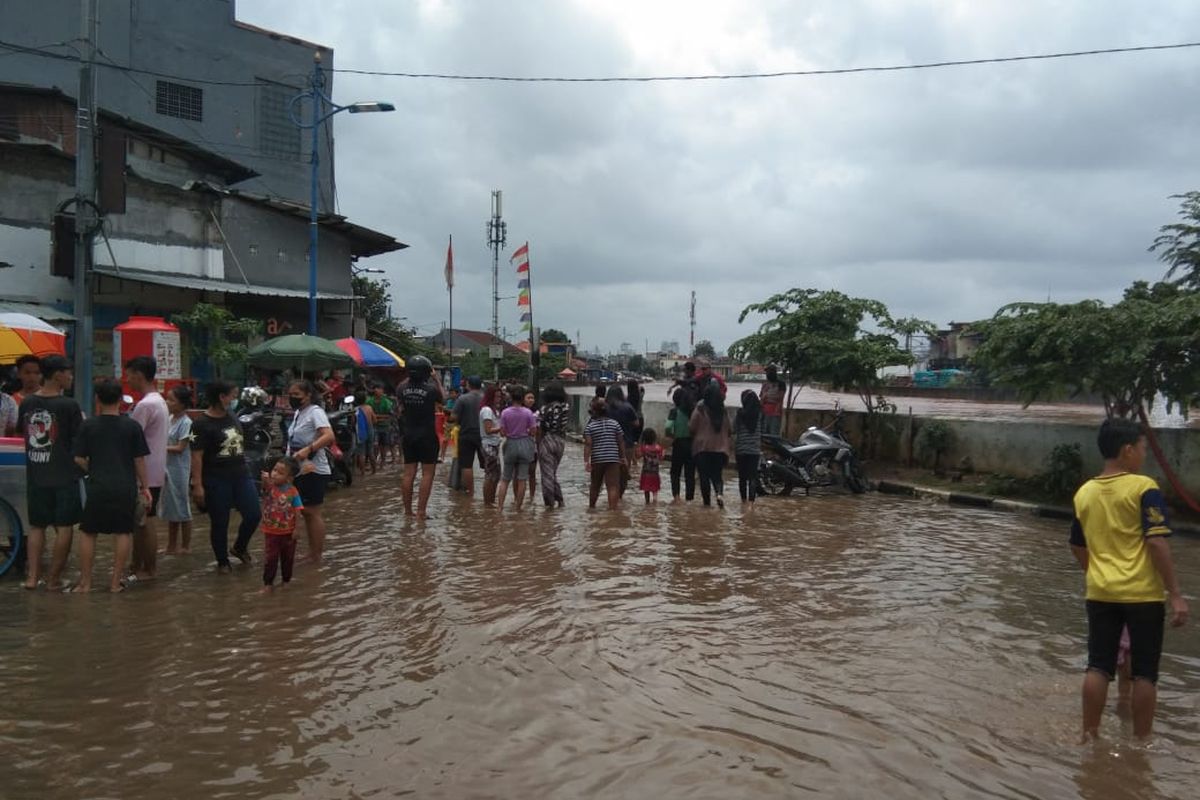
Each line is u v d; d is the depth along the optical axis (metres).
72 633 6.11
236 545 8.30
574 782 3.97
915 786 3.99
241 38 28.62
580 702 4.94
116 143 13.40
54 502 7.28
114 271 17.70
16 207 17.42
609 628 6.38
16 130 19.19
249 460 11.57
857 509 13.02
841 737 4.52
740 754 4.29
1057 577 8.41
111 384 7.14
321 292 25.05
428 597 7.19
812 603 7.25
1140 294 13.62
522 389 12.09
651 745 4.38
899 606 7.22
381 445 17.80
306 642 5.96
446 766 4.12
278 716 4.70
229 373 21.17
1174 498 12.38
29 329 10.16
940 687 5.31
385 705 4.87
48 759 4.16
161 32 26.81
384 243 26.88
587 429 12.48
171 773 4.03
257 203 22.45
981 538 10.61
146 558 7.75
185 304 20.36
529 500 13.16
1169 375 11.97
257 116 28.97
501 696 5.02
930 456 16.09
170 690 5.05
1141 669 4.52
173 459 8.77
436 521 11.04
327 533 10.11
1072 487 13.19
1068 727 4.72
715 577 8.11
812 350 17.56
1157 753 4.41
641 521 11.23
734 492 14.82
